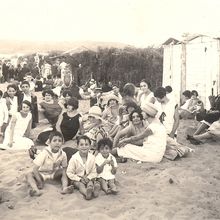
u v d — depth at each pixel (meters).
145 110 7.28
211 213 5.13
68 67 20.80
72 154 6.50
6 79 23.25
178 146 7.64
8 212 5.10
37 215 5.00
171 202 5.46
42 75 22.77
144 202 5.41
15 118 8.09
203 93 13.83
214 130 8.80
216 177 6.52
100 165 5.84
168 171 6.62
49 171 6.03
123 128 7.92
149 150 7.21
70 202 5.36
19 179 6.26
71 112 8.59
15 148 8.05
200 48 13.87
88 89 17.33
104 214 5.03
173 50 15.03
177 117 8.16
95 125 8.33
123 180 6.26
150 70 19.95
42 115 11.45
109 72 20.55
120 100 10.36
